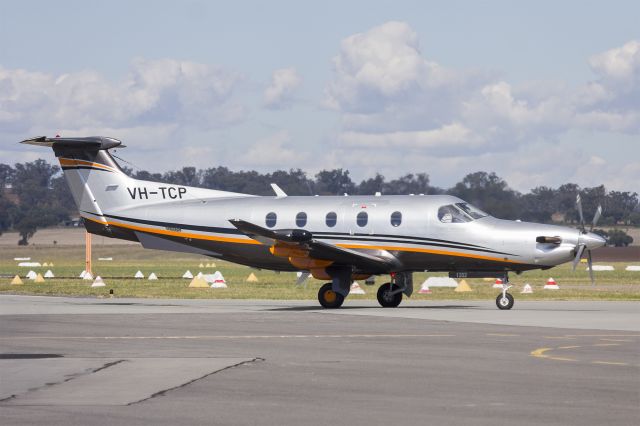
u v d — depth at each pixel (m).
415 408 23.02
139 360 31.84
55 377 28.02
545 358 32.12
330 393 25.17
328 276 60.47
